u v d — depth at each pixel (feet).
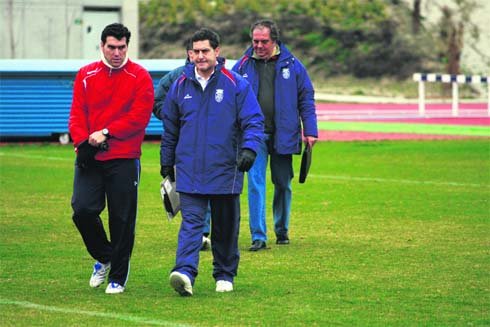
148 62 217.15
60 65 217.56
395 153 196.75
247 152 79.56
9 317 72.33
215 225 81.61
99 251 82.28
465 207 128.88
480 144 212.84
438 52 430.61
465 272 88.99
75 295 79.92
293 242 105.19
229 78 80.28
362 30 440.86
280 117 102.53
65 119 218.38
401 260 94.68
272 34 102.42
